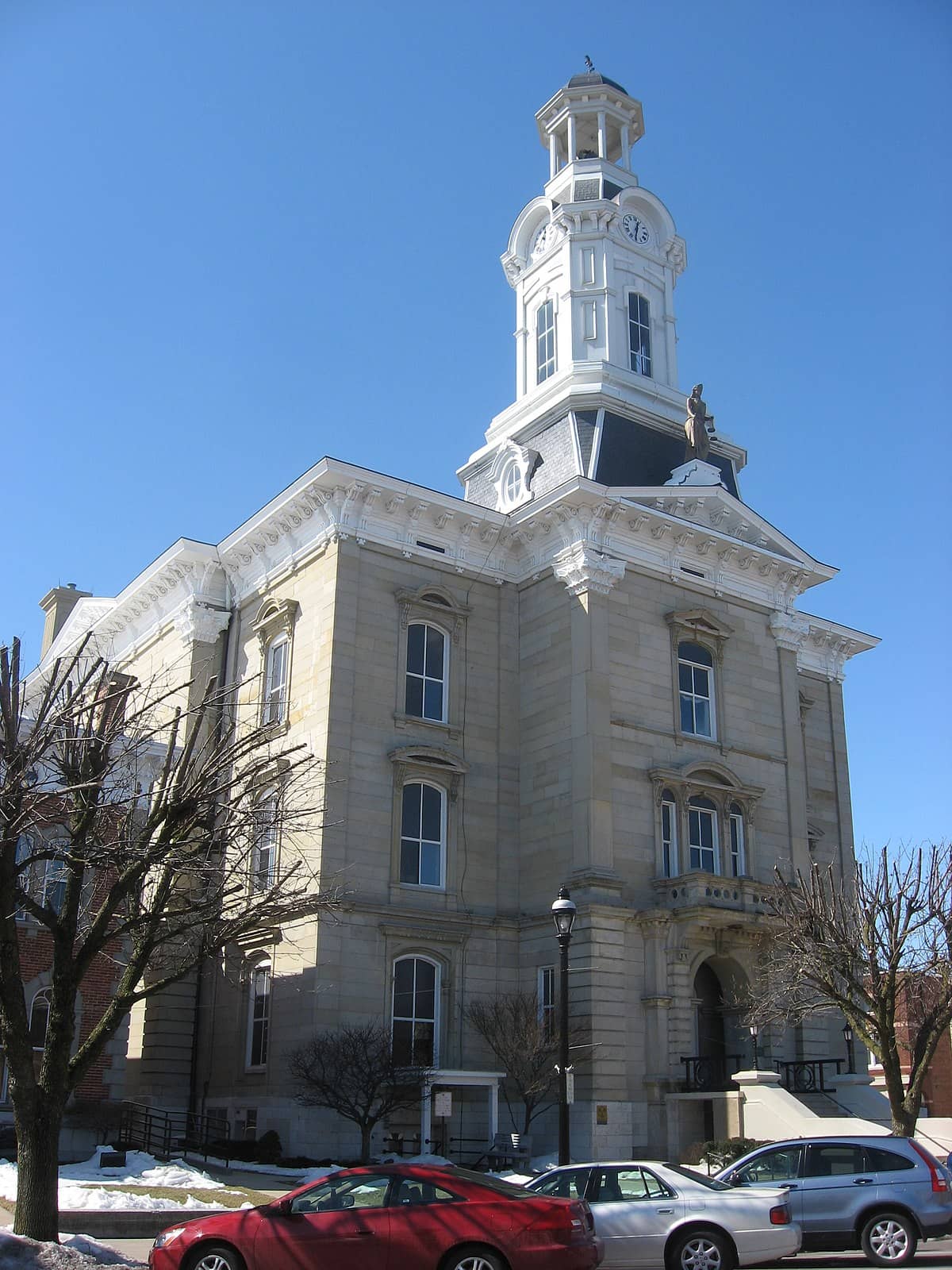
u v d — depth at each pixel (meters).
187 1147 34.00
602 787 38.00
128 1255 19.72
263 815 27.42
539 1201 15.28
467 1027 36.94
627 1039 35.69
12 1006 17.86
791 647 45.62
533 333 52.31
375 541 39.78
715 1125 34.25
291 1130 33.62
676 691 41.34
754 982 36.59
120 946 32.84
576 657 39.56
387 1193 15.55
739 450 49.44
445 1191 15.47
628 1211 17.92
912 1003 34.28
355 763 37.16
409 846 38.00
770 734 43.88
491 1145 33.50
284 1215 15.48
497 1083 34.00
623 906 36.78
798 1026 39.88
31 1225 17.17
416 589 40.00
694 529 42.53
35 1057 30.72
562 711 39.66
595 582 40.09
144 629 48.66
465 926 37.69
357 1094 32.53
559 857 38.31
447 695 40.22
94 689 21.45
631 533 41.75
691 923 36.66
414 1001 36.50
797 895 37.03
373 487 39.31
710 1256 17.52
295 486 39.72
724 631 43.22
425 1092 33.25
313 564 40.03
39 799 18.28
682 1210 17.81
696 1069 35.59
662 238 53.28
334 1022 34.34
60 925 18.84
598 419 45.25
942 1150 33.22
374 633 38.91
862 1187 19.45
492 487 47.47
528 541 42.50
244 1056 36.59
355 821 36.59
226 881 23.47
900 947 31.53
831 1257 20.36
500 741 40.66
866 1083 38.31
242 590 43.88
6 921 17.94
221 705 22.73
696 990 38.88
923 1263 19.30
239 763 38.62
